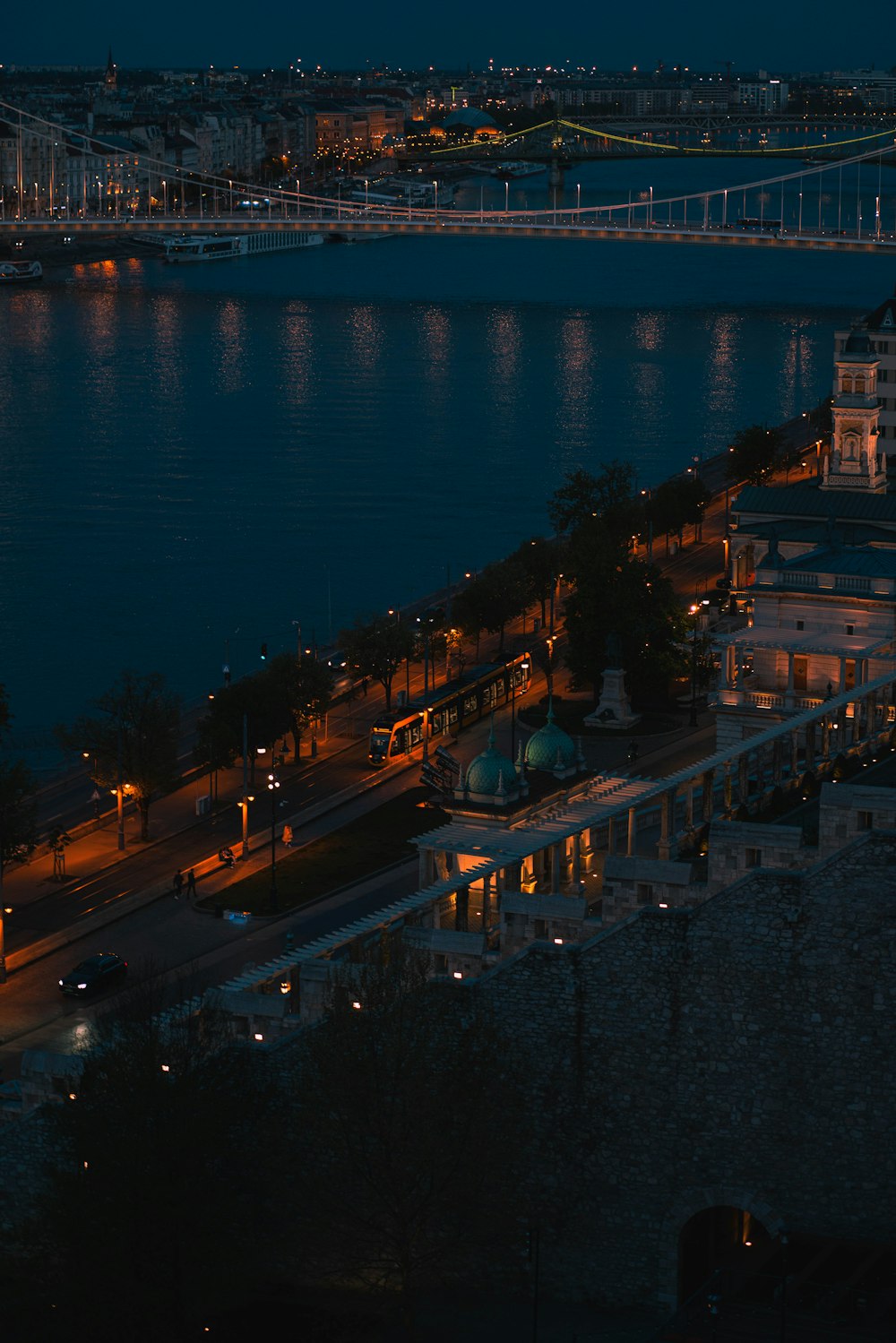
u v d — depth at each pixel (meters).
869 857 103.44
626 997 107.88
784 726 133.75
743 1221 110.00
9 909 192.88
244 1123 112.44
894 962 103.50
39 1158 116.25
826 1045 105.06
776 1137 106.44
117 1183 107.88
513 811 171.75
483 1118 107.88
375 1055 107.12
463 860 164.00
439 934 112.88
